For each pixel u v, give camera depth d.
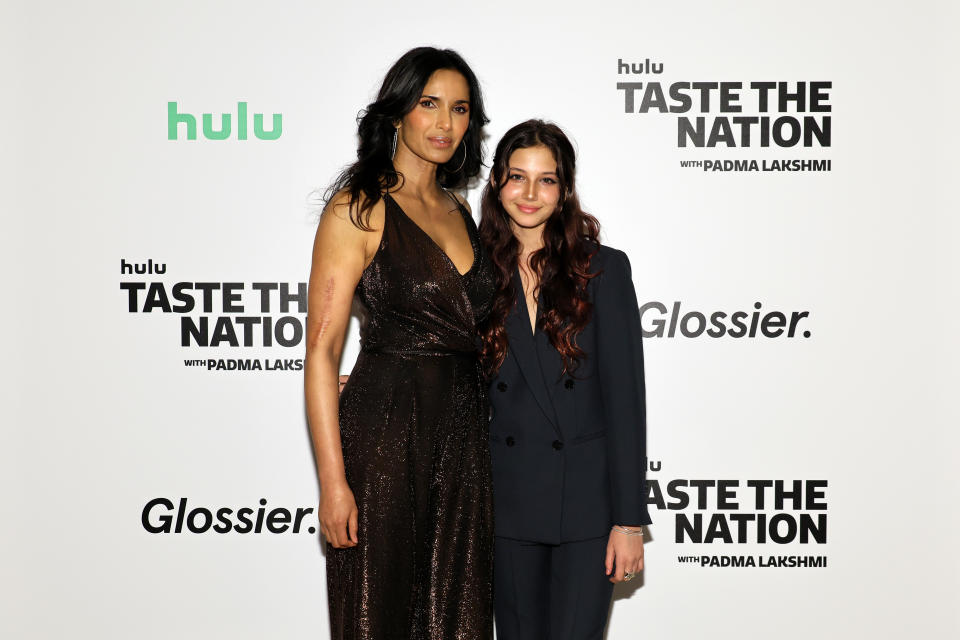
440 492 1.75
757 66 2.51
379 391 1.73
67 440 2.55
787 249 2.53
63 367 2.55
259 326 2.56
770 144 2.52
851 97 2.51
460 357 1.77
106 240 2.53
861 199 2.53
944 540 2.56
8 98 2.51
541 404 1.77
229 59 2.51
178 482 2.57
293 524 2.57
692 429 2.56
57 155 2.52
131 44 2.51
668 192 2.53
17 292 2.53
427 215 1.81
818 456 2.56
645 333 2.55
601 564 1.80
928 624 2.57
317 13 2.50
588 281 1.79
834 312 2.54
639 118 2.52
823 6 2.50
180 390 2.56
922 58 2.50
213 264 2.54
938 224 2.52
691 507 2.57
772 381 2.55
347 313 1.72
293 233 2.54
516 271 1.83
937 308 2.53
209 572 2.57
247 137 2.52
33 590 2.56
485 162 2.51
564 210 1.80
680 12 2.50
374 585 1.70
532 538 1.78
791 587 2.58
